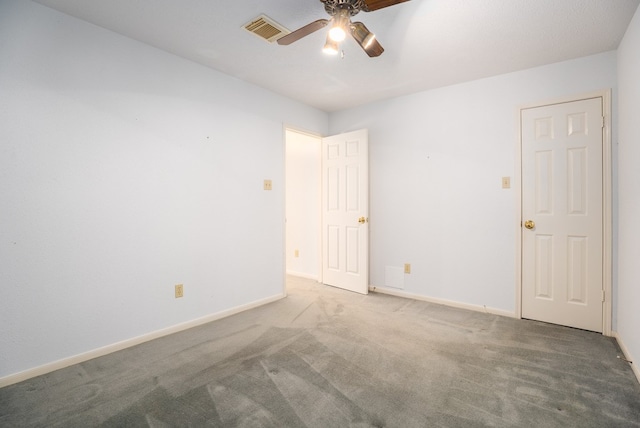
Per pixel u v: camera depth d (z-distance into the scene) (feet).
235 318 9.37
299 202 14.78
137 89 7.59
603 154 8.10
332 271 13.05
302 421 4.85
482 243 9.92
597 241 8.22
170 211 8.25
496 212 9.66
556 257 8.77
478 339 7.84
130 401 5.36
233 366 6.52
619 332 7.65
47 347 6.32
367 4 5.21
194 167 8.77
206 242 9.07
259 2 6.14
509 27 6.88
